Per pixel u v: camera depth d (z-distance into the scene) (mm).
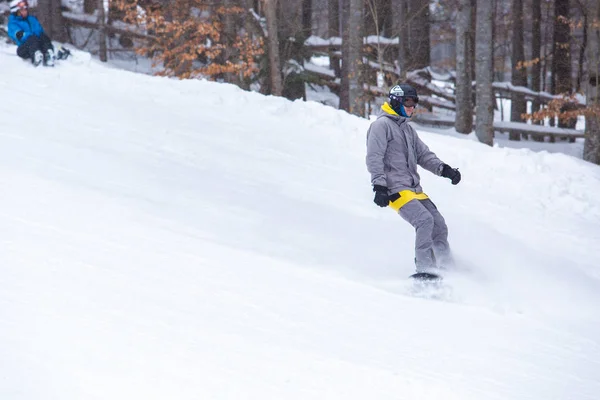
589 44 37969
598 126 38875
